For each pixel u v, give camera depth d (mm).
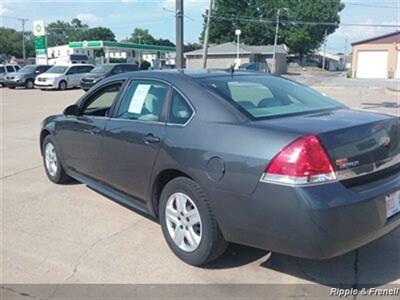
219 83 3965
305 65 92562
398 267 3670
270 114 3615
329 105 4160
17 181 6301
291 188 2986
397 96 22297
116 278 3559
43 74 28562
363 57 51656
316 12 84438
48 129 5938
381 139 3402
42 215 4938
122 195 4656
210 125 3549
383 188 3252
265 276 3551
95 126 4840
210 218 3482
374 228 3178
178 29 15188
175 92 3988
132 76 4641
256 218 3180
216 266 3705
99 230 4504
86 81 26359
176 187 3744
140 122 4234
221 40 82625
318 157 3008
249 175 3178
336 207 2955
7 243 4227
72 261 3850
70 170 5656
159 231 4461
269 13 83500
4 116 14305
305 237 2986
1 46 108125
